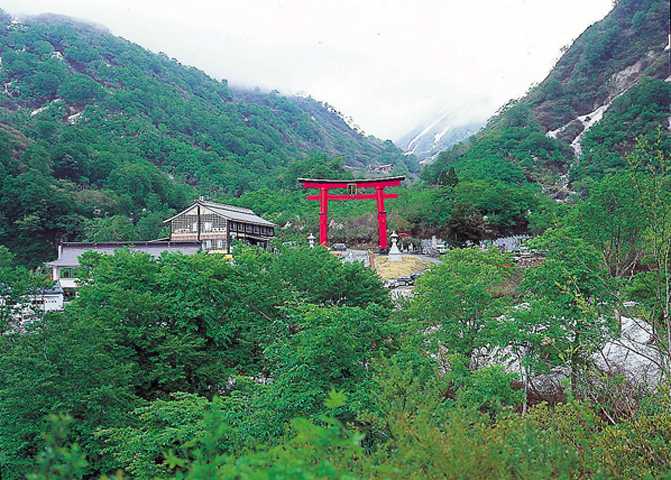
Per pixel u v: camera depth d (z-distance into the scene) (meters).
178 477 7.06
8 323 29.45
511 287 29.25
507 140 121.25
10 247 77.00
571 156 116.44
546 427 11.41
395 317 24.83
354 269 28.83
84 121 148.50
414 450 8.38
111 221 79.00
